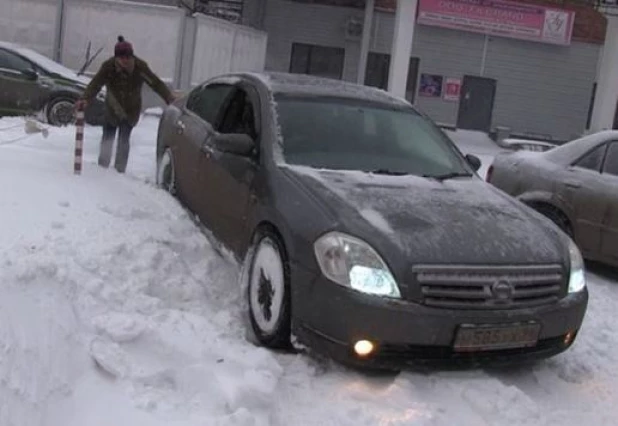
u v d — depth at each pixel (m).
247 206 5.07
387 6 25.25
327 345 4.13
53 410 3.54
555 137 26.52
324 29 25.59
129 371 3.88
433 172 5.35
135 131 13.20
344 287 4.04
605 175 7.30
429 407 3.95
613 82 21.83
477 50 25.98
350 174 4.93
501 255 4.22
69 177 6.99
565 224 7.50
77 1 17.48
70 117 12.77
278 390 3.94
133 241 5.25
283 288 4.40
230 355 4.14
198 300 5.01
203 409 3.71
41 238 4.93
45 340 3.84
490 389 4.15
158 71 17.58
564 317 4.36
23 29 17.61
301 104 5.52
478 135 25.75
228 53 19.77
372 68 25.80
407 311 3.97
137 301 4.57
